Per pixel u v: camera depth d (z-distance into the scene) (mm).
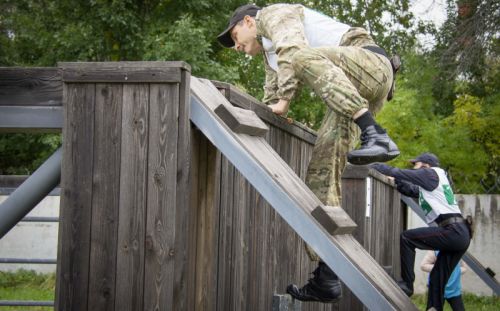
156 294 2803
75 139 2895
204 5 15820
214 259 3320
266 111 3963
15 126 2998
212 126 2904
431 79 14703
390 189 10102
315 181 4039
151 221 2826
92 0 15547
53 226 12250
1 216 2973
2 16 18547
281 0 18609
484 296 12266
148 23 15945
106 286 2832
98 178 2871
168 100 2850
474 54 14156
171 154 2834
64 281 2852
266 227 4348
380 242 9109
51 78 2998
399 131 13922
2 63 19062
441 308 7098
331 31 3803
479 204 12617
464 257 10547
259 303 4188
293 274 5023
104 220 2854
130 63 2869
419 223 12352
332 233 2943
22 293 10305
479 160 14500
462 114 14781
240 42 4105
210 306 3229
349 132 4039
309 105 17938
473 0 14430
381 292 2832
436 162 7359
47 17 17328
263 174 2855
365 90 3648
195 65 14484
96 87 2898
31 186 2980
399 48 22625
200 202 3160
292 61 3494
